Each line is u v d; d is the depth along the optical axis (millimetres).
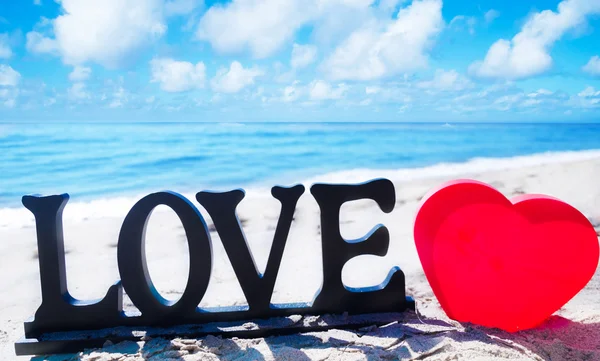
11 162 13328
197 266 2592
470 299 2582
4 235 5078
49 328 2582
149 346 2449
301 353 2326
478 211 2480
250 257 2627
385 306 2775
